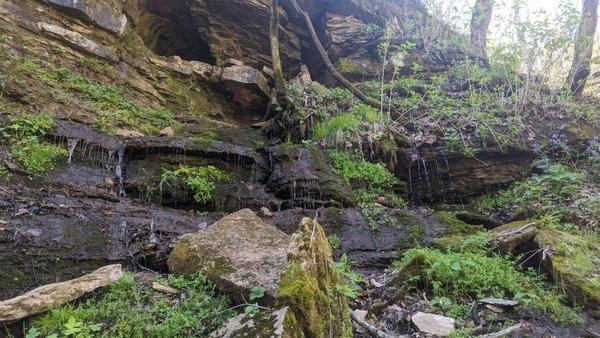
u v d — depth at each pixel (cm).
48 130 477
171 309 286
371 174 630
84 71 639
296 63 995
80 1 643
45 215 383
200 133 673
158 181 505
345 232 503
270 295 277
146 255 386
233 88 877
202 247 340
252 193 547
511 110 741
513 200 638
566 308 348
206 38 910
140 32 881
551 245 416
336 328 268
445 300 360
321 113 718
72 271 346
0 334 249
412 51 945
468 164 691
